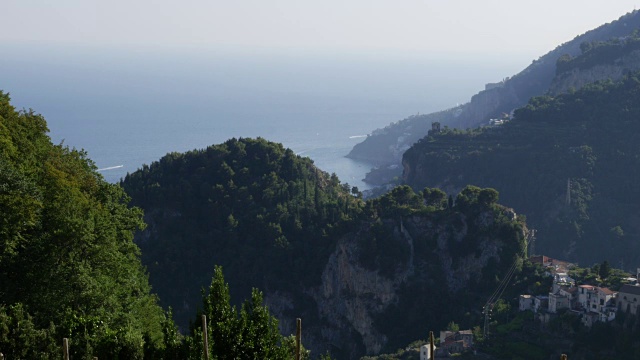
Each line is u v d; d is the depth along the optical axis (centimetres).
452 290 13562
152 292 14125
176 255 14662
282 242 14650
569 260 19325
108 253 5797
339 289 13962
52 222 5447
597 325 10431
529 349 10562
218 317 4738
